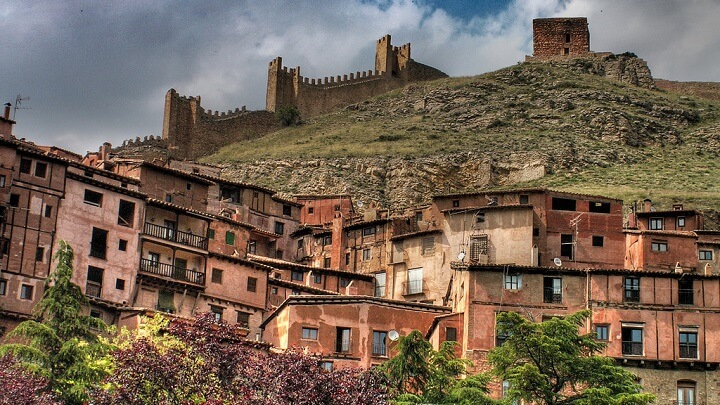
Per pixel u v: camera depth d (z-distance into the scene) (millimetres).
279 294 114500
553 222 115875
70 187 100000
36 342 70938
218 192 140875
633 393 77688
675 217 132250
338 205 152875
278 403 64938
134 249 103562
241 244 118562
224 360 67000
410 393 78875
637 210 148750
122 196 104188
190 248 107562
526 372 77312
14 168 96188
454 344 86250
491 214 116062
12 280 93438
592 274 94188
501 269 94750
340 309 99000
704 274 94000
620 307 92938
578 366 79750
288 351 71062
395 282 123062
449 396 78375
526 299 93875
